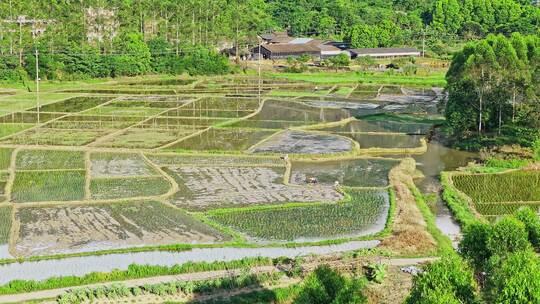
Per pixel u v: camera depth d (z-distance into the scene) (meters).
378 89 138.62
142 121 101.56
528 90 81.00
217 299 42.97
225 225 57.22
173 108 113.88
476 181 71.19
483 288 37.81
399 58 182.38
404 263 48.88
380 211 60.84
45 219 58.44
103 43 158.25
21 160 77.88
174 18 173.00
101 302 42.81
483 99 86.25
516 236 40.69
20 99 122.56
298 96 128.12
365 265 47.56
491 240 40.81
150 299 43.28
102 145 85.06
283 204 62.25
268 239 54.16
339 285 36.97
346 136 91.94
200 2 177.88
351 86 143.00
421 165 78.38
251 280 45.16
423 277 35.66
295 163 78.25
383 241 52.59
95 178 70.44
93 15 161.75
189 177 71.44
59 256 50.12
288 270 46.69
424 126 99.31
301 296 36.69
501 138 85.94
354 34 194.38
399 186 67.50
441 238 53.31
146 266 47.22
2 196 64.50
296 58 180.38
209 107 115.31
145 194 65.25
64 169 74.00
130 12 169.12
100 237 54.38
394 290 44.34
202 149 83.25
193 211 60.50
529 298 31.33
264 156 79.62
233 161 77.81
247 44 185.25
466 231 44.19
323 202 63.22
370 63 172.12
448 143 89.25
